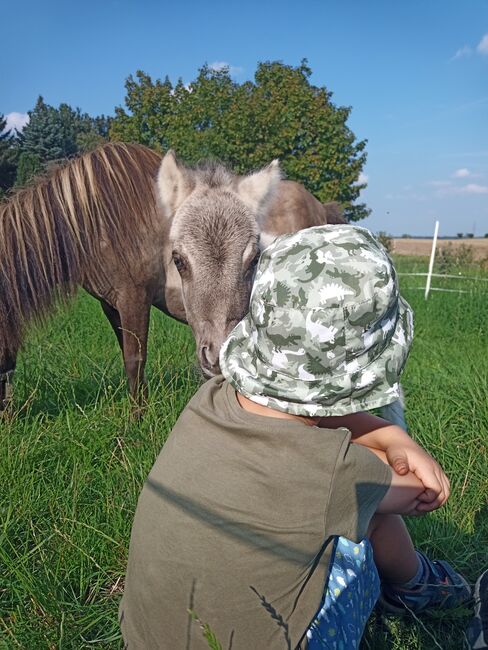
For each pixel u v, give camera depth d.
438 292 10.03
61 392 4.05
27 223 3.70
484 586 1.95
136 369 4.02
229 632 1.47
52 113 40.09
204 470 1.49
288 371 1.40
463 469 3.16
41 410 3.79
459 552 2.58
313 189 22.23
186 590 1.48
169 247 3.91
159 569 1.51
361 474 1.44
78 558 2.46
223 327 3.30
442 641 2.11
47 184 3.80
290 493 1.41
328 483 1.40
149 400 3.60
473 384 4.10
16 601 2.30
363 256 1.39
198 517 1.48
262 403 1.45
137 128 22.84
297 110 21.05
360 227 1.50
